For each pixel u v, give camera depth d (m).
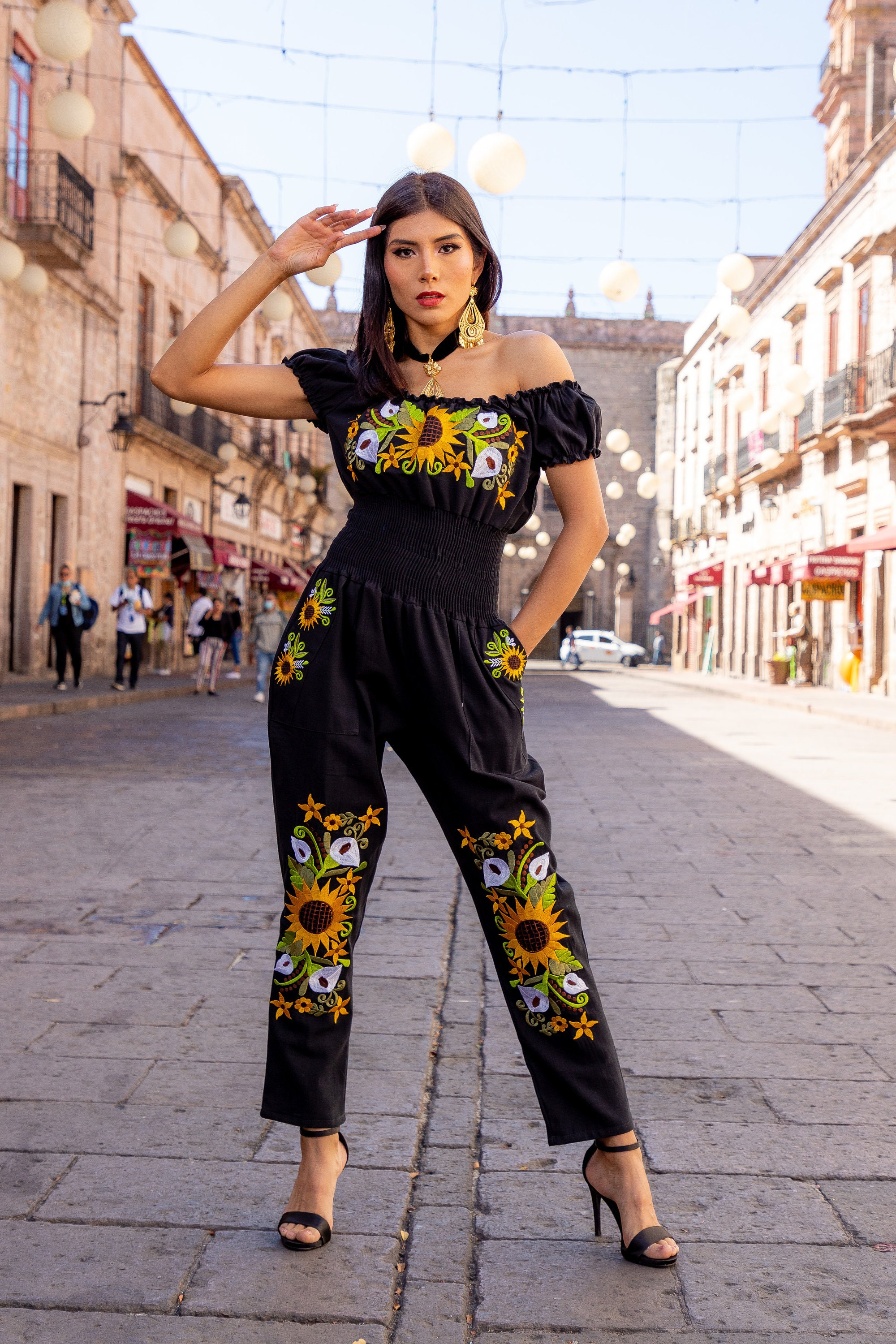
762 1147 2.62
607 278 9.48
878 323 24.52
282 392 2.19
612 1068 2.08
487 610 2.08
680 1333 1.88
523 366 2.09
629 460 22.91
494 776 2.04
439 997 3.71
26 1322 1.88
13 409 19.12
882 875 5.75
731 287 11.50
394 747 2.16
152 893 5.12
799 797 8.65
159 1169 2.45
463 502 2.03
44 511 20.70
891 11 30.62
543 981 2.06
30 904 4.89
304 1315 1.90
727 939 4.49
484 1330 1.88
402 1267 2.08
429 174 2.08
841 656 26.25
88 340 22.42
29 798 7.85
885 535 21.70
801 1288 2.02
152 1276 2.02
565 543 2.10
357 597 2.05
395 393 2.07
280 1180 2.40
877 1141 2.66
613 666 50.53
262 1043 3.25
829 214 27.31
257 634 19.11
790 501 30.95
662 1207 2.32
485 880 2.07
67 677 21.80
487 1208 2.32
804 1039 3.36
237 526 35.28
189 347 2.14
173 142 27.69
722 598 39.78
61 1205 2.28
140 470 25.97
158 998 3.65
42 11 7.89
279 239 2.11
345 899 2.12
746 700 23.69
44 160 19.58
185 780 8.97
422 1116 2.78
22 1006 3.54
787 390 20.91
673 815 7.65
